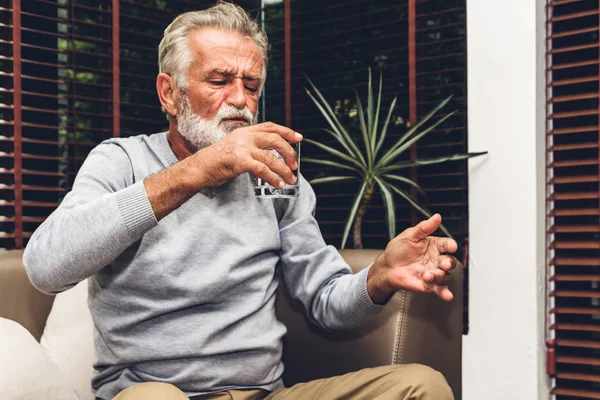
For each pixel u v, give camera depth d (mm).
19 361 1253
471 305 2178
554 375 2070
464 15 2336
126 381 1297
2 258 1551
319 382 1251
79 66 2262
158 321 1296
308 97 2693
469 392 2184
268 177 1069
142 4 2404
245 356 1336
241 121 1364
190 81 1360
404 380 1111
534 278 2051
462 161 2359
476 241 2166
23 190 2170
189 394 1291
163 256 1283
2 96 2119
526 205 2070
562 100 2059
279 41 2666
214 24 1388
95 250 1084
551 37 2088
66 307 1521
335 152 2273
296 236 1480
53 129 2264
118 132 2312
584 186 2146
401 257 1216
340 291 1356
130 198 1085
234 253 1349
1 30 2123
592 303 2166
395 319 1404
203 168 1073
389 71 2543
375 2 2557
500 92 2121
